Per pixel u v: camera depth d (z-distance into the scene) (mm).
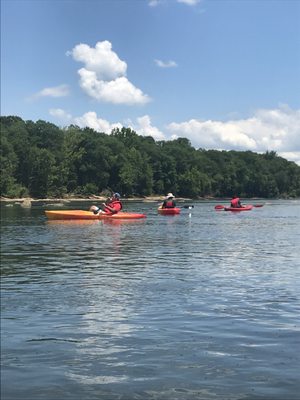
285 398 5242
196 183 122500
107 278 12125
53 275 12602
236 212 51031
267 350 6707
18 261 15227
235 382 5648
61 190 101125
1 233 25375
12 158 94062
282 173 145375
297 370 5977
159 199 106625
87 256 16391
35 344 7039
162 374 5910
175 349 6781
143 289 10742
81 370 6055
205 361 6316
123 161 109938
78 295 10172
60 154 101688
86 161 107250
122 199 106062
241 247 19031
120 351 6727
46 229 28000
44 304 9375
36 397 5324
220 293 10312
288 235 24406
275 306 9180
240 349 6762
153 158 121188
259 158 155250
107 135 123375
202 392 5406
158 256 16312
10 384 5660
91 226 30359
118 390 5480
